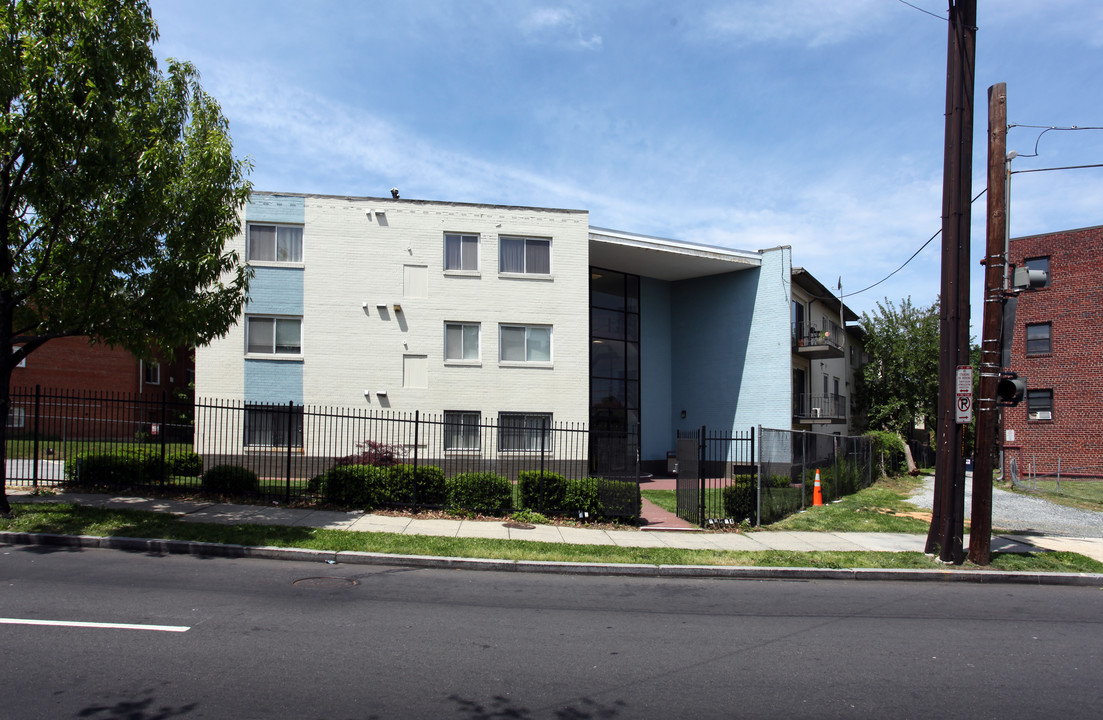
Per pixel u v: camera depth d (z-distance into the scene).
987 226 10.91
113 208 10.77
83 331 11.52
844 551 11.18
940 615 7.89
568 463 18.98
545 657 5.88
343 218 20.84
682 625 7.09
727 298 27.36
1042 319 31.42
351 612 7.04
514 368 21.67
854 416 38.19
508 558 9.74
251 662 5.44
